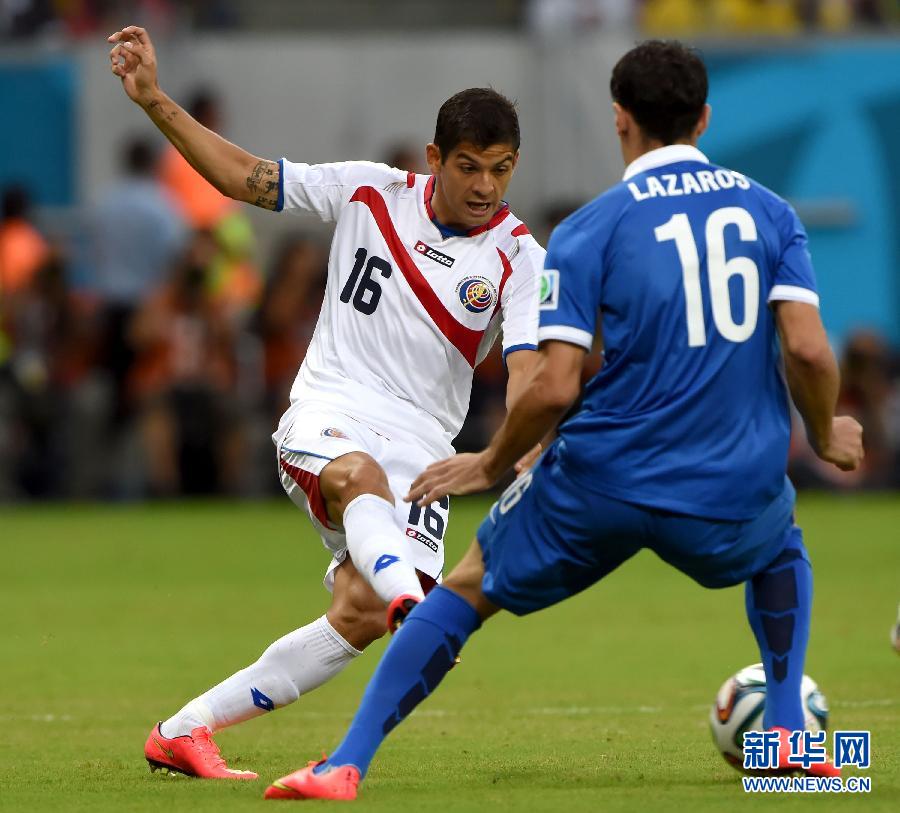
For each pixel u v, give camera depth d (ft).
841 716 77.56
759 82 201.26
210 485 196.03
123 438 192.85
